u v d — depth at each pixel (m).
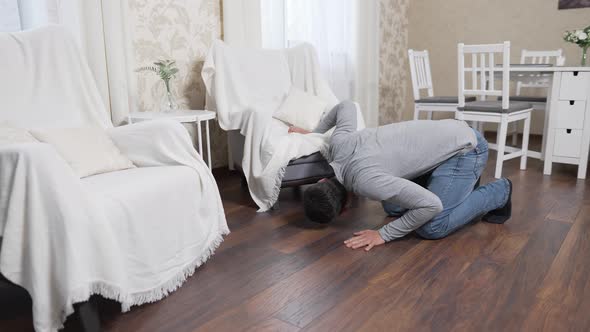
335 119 2.26
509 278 1.52
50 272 1.12
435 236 1.85
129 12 2.53
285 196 2.60
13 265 1.12
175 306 1.39
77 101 1.82
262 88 2.77
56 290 1.12
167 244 1.44
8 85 1.61
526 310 1.32
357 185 1.79
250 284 1.52
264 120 2.26
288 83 2.90
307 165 2.29
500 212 2.05
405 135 1.81
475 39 4.90
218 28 3.07
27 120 1.62
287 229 2.04
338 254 1.75
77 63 1.84
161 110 2.77
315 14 3.58
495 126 4.82
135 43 2.60
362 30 4.09
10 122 1.57
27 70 1.69
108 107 2.35
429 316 1.30
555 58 4.37
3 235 1.11
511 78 3.35
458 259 1.68
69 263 1.09
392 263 1.66
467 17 4.90
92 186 1.32
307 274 1.59
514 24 4.66
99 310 1.37
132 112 2.47
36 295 1.10
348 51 4.04
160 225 1.41
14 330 1.26
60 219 1.10
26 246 1.12
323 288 1.48
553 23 4.45
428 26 5.14
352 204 2.38
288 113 2.65
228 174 3.19
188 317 1.33
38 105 1.68
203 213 1.66
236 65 2.70
